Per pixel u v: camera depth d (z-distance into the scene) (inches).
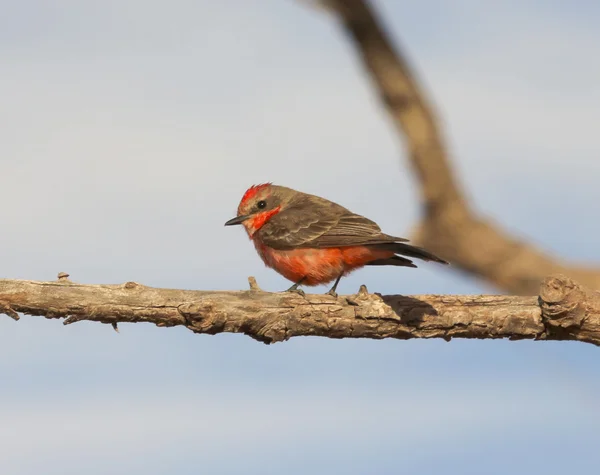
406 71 597.0
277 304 550.0
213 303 544.4
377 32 590.9
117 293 539.5
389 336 560.7
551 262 605.6
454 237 611.5
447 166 605.3
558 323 541.3
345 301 555.8
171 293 543.5
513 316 552.1
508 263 606.5
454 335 559.5
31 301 534.0
